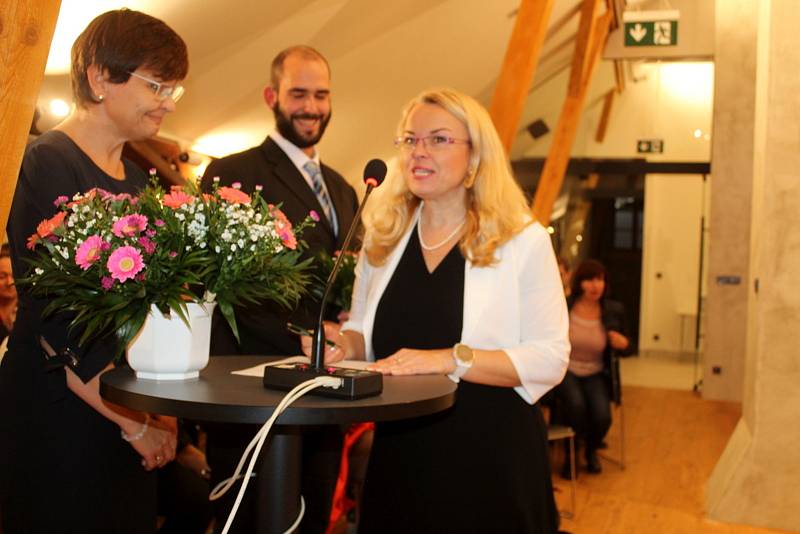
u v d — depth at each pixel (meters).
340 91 5.88
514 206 1.80
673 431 6.29
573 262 11.66
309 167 2.55
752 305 4.21
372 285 1.93
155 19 1.68
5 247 2.65
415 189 1.79
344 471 2.79
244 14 4.09
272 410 1.08
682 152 10.83
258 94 5.06
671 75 10.75
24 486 1.57
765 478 3.91
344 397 1.17
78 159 1.63
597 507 4.21
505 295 1.76
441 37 5.93
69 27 3.37
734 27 7.52
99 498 1.62
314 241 2.41
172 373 1.31
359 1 4.61
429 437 1.75
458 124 1.78
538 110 10.74
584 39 7.10
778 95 3.77
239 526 1.88
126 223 1.27
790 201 3.77
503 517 1.72
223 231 1.33
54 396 1.58
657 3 8.44
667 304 11.82
